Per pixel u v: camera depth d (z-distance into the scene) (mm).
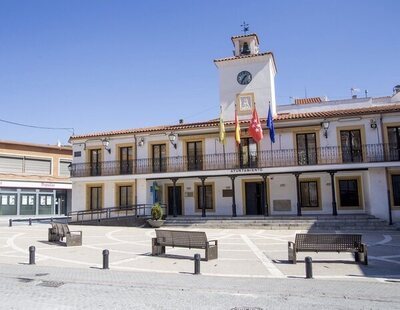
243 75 29266
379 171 22859
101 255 13070
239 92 29156
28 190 38000
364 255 10898
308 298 7121
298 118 24578
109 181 28484
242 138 26234
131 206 27312
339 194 24359
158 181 28266
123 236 19156
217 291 7723
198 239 12000
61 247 15109
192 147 27344
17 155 37344
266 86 28688
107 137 28797
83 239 17844
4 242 16797
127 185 28016
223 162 26172
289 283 8523
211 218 24219
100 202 28688
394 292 7551
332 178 23500
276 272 9977
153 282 8641
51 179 39719
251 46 30875
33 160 38688
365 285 8258
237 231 20969
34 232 21422
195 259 9773
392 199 22672
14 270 10227
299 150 24984
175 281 8758
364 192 23875
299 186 25125
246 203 26156
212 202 26719
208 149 26719
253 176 25969
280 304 6727
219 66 29875
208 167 26359
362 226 20984
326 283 8508
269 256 12555
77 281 8734
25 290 7871
